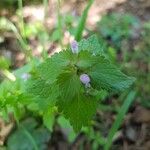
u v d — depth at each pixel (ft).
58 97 0.32
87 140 0.60
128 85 0.31
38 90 0.33
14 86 0.43
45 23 0.78
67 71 0.31
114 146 0.60
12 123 0.61
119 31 0.77
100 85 0.31
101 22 0.79
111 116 0.63
